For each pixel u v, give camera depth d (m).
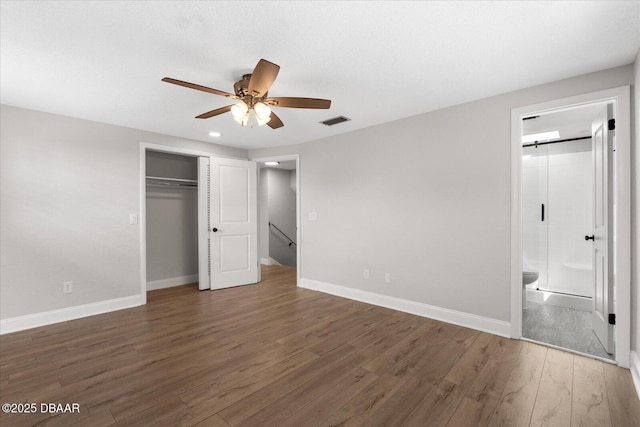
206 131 3.82
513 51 1.96
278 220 6.97
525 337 2.69
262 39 1.81
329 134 3.99
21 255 2.91
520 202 2.59
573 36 1.79
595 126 2.63
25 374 2.06
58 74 2.23
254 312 3.36
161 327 2.92
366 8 1.53
